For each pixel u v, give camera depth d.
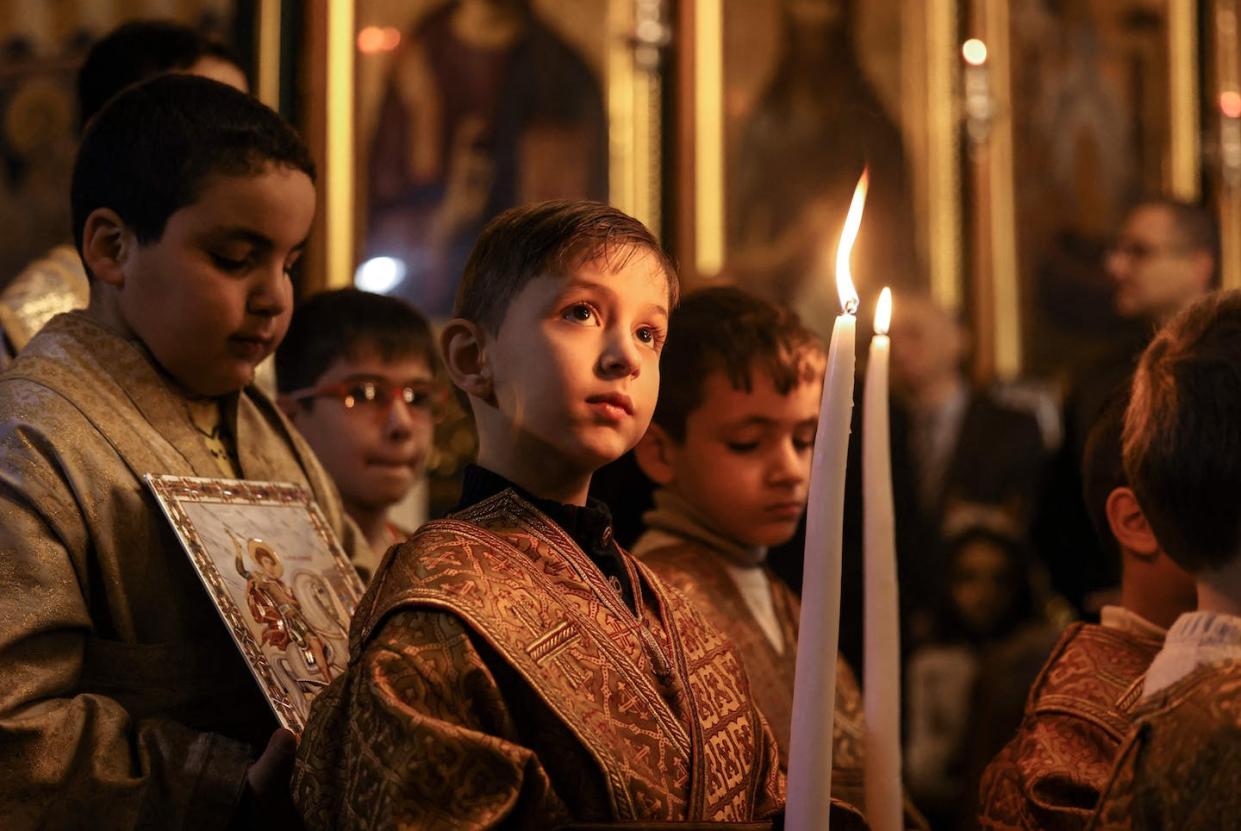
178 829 1.29
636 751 1.17
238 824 1.32
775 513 1.81
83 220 1.50
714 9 5.27
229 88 1.49
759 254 5.26
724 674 1.32
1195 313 1.30
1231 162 5.86
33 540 1.33
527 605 1.19
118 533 1.39
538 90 5.08
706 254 5.17
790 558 2.85
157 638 1.39
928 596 4.65
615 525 2.13
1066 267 5.65
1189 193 5.86
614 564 1.30
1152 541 1.66
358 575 1.70
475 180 4.97
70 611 1.32
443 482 3.94
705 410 1.80
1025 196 5.63
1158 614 1.67
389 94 4.90
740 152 5.27
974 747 3.50
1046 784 1.49
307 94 4.62
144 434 1.45
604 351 1.22
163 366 1.49
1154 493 1.27
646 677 1.22
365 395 2.05
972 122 5.55
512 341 1.24
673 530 1.85
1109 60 5.85
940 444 5.12
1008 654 3.60
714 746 1.24
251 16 4.54
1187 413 1.24
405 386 2.08
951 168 5.55
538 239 1.24
